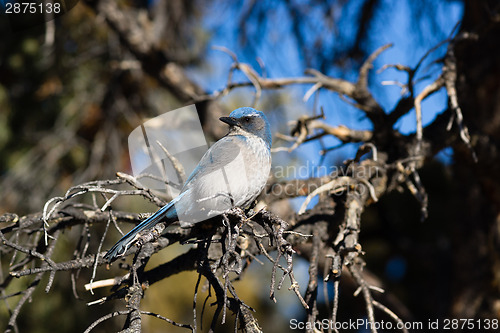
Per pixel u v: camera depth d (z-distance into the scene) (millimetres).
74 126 13188
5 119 13008
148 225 6547
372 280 12117
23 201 12422
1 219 6711
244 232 6246
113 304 11430
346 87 9750
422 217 8602
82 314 11352
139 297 5938
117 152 12953
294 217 8453
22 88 13367
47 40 11352
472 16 10664
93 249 11523
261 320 13477
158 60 13250
